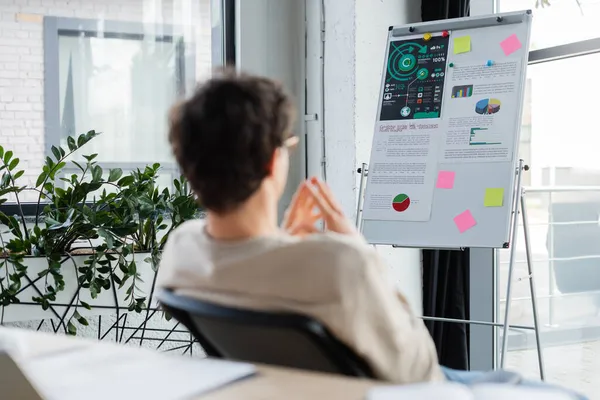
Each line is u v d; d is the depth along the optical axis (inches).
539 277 146.2
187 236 53.2
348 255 46.6
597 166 126.0
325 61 150.4
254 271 48.1
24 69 146.6
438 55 120.3
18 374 40.0
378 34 143.6
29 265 124.0
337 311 46.3
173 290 53.9
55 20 148.1
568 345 141.0
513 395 29.3
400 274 141.7
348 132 144.2
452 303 135.8
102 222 125.4
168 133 51.1
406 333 50.1
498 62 114.7
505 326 107.7
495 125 113.0
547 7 128.0
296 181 157.8
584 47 119.6
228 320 48.4
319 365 49.8
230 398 31.9
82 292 128.5
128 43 153.1
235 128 47.8
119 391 33.1
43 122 148.0
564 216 139.5
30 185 146.9
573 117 128.0
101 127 151.8
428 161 117.5
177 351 151.9
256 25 155.3
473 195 112.3
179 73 156.3
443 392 29.4
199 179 48.5
